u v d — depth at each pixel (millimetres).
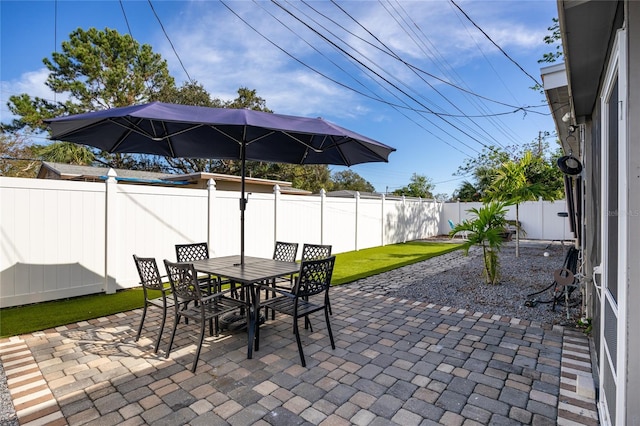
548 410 2328
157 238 6102
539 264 8484
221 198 7098
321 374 2830
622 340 1599
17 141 16578
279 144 5043
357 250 11383
